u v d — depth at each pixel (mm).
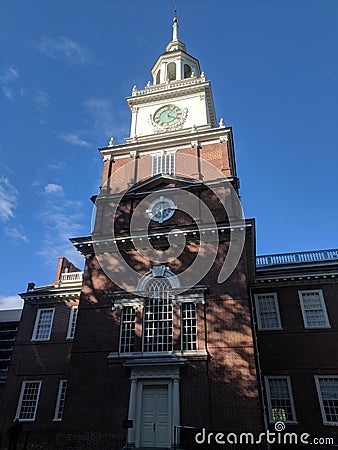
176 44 39375
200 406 17172
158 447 16766
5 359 40938
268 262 31203
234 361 18000
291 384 23172
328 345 23875
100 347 19953
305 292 26203
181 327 19562
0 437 19891
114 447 17109
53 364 27250
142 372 18531
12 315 46938
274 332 25062
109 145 29453
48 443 22062
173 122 31000
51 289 30391
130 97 33250
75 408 18422
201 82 32219
